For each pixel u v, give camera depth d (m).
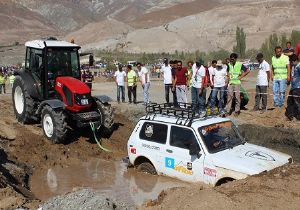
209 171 10.00
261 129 13.58
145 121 11.66
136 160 11.77
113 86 31.23
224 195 7.84
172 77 17.41
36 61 15.20
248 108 16.70
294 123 13.48
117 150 14.58
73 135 15.17
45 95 14.70
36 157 13.30
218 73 15.41
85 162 13.45
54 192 10.97
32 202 9.05
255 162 9.72
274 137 13.21
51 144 14.18
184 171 10.57
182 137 10.72
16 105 16.25
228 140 10.64
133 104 18.84
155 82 33.66
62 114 14.11
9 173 11.18
